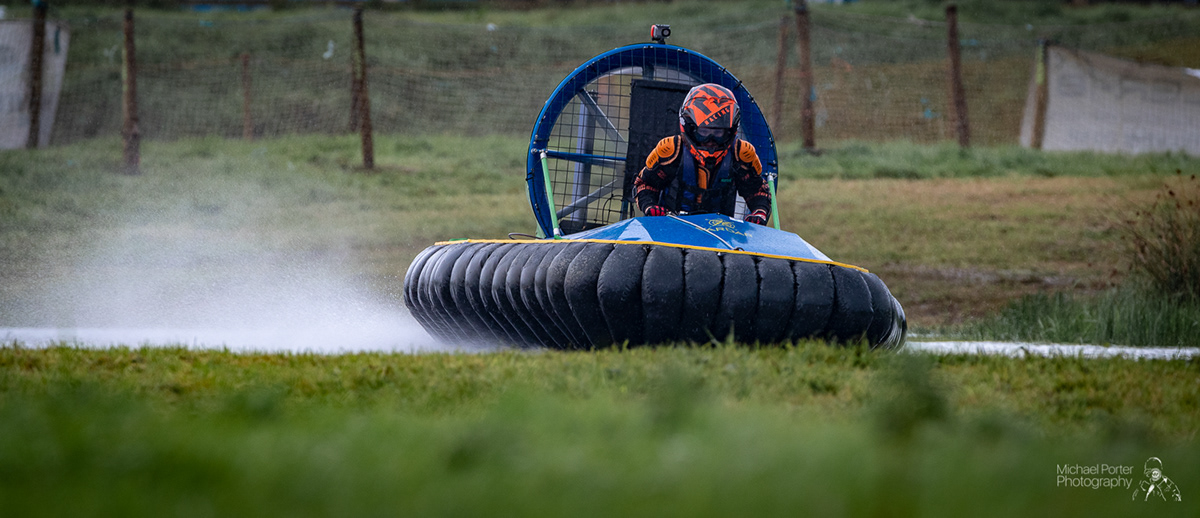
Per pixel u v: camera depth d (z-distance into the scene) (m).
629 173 31.02
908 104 139.25
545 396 16.50
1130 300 42.00
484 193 98.31
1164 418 17.52
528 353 23.28
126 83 102.38
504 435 11.45
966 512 9.35
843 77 148.50
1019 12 177.75
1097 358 25.61
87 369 21.02
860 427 13.77
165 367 21.39
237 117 136.50
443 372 19.72
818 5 178.88
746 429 12.62
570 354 22.72
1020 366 23.25
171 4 176.50
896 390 16.53
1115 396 19.33
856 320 25.48
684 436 12.21
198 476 10.00
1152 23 168.62
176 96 140.50
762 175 31.61
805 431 12.92
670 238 26.03
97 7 170.00
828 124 133.38
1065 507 9.79
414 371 20.12
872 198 91.31
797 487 9.64
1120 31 165.50
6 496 9.36
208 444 11.37
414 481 9.85
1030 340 40.91
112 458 10.47
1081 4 183.88
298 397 17.59
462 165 110.81
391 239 78.19
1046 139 123.12
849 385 19.12
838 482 9.88
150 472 10.09
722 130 28.06
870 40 162.12
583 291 25.12
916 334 44.94
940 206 87.44
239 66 152.88
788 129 131.88
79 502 9.16
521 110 141.75
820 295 25.20
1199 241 44.78
